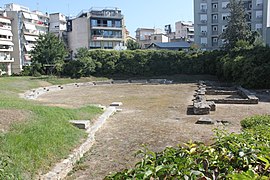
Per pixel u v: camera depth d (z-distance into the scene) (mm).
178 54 44719
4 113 9250
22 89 28484
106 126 12609
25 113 9805
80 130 10266
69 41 68812
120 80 42156
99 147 9367
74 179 6793
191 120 13938
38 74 42719
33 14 69812
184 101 21344
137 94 26828
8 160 5684
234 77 31234
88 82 39719
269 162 2553
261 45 32031
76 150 8125
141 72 44969
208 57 42875
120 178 2396
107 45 64312
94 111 14711
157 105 19500
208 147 2963
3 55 57188
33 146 7199
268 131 4102
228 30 43812
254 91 25672
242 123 9031
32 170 6340
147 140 10148
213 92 25609
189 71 43906
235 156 2723
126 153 8680
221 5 54719
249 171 2270
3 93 22516
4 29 57438
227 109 17172
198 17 56906
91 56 44844
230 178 2285
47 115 10391
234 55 35406
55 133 8633
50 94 28719
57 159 7273
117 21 65062
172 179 2289
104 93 28438
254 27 52344
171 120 14000
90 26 62469
